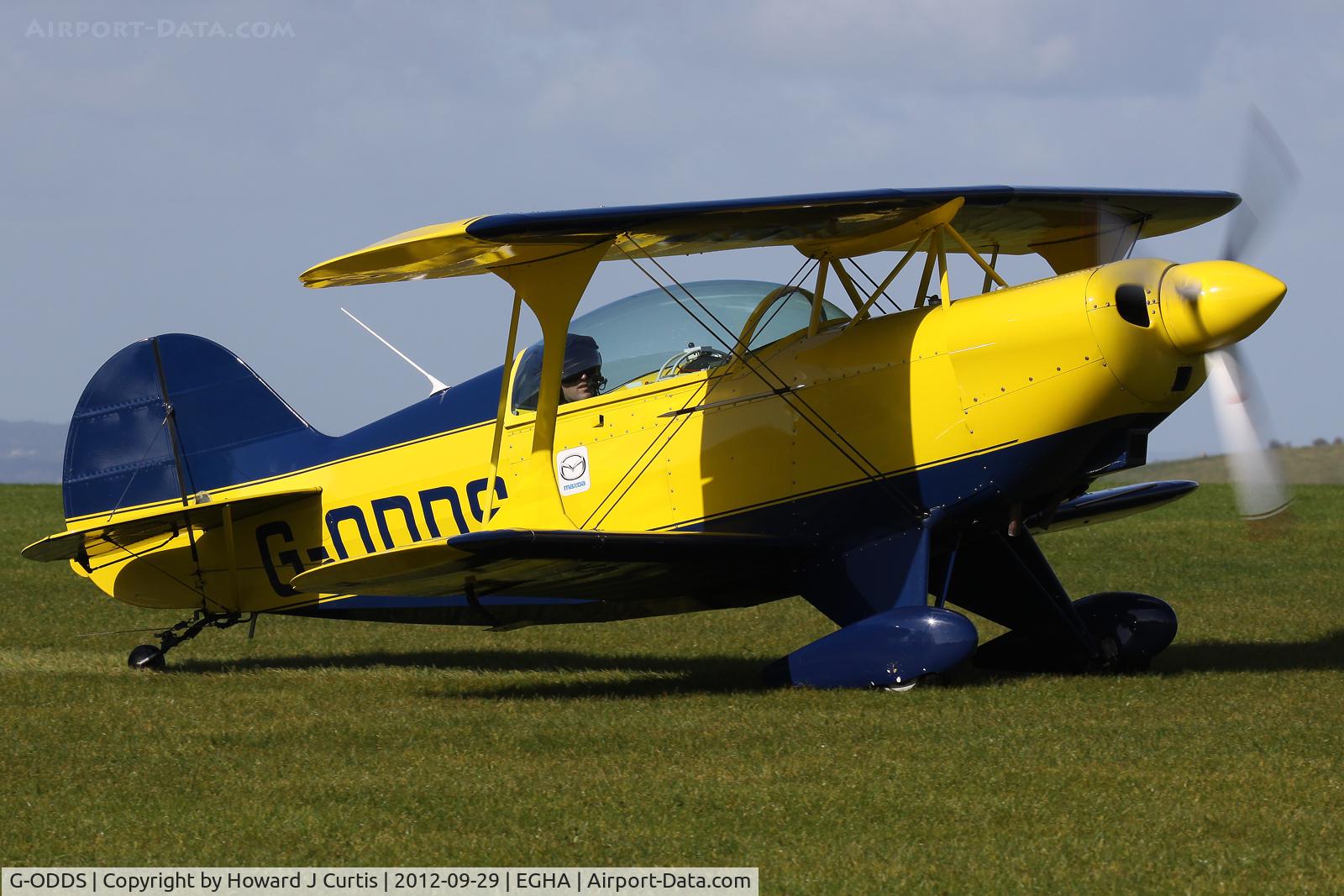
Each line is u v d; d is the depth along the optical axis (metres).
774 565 31.22
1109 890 15.85
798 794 19.89
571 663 36.00
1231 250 30.20
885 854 17.19
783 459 30.81
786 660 29.55
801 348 31.14
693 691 29.73
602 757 22.58
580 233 27.67
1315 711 25.08
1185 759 21.48
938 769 21.12
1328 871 16.31
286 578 37.34
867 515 30.27
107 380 38.97
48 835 18.58
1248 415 29.30
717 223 28.81
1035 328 28.22
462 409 35.16
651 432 32.22
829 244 31.47
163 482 38.56
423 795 20.23
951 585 32.88
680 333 32.50
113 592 38.16
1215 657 33.12
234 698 29.42
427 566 28.30
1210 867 16.50
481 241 27.28
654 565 29.30
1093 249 35.84
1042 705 26.09
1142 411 28.17
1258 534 30.03
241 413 38.28
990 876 16.34
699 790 20.22
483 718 26.33
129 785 21.12
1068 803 19.19
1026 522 30.69
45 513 76.12
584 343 33.25
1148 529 63.81
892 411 29.72
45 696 29.81
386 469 36.12
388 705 28.28
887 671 28.12
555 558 27.64
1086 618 31.52
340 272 29.27
